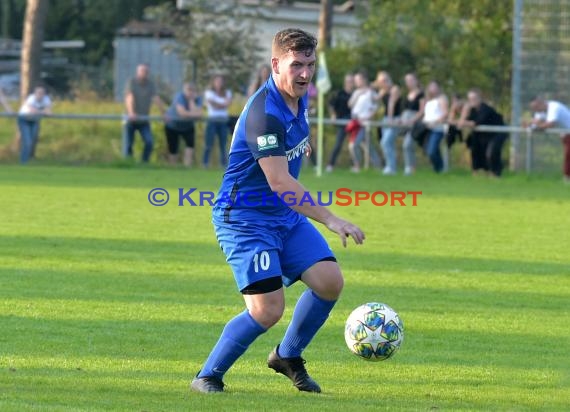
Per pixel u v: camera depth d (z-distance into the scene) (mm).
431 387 20078
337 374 21109
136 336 24047
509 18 92375
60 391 18656
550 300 29547
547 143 70938
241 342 18891
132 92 73062
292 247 19250
